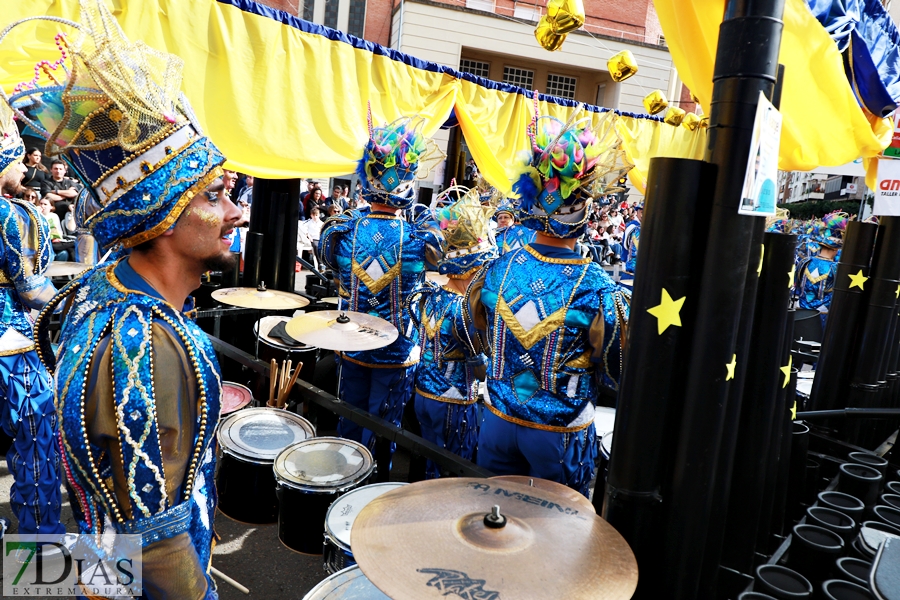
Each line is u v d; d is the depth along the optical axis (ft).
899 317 11.37
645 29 54.70
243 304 11.57
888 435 11.98
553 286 6.15
